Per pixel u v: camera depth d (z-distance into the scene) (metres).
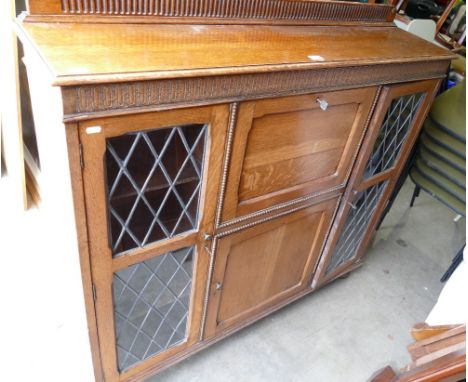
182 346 1.10
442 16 2.09
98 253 0.73
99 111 0.57
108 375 0.97
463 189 1.49
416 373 0.79
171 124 0.66
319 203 1.11
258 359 1.25
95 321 0.83
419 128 1.23
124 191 0.71
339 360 1.30
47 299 1.28
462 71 1.86
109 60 0.59
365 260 1.75
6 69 1.22
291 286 1.33
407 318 1.50
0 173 1.71
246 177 0.87
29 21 0.66
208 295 1.02
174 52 0.68
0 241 1.46
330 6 1.03
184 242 0.85
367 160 1.11
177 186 0.82
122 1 0.72
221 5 0.84
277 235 1.08
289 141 0.88
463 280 1.08
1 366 1.09
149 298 0.93
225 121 0.72
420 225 2.04
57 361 1.12
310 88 0.81
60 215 0.83
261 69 0.69
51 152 0.75
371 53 0.92
